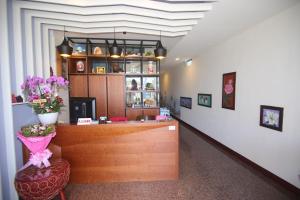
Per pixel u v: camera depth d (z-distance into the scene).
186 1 2.30
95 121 2.77
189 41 4.04
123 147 2.68
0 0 1.89
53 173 1.85
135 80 4.61
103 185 2.62
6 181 2.01
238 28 3.20
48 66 3.06
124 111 4.34
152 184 2.64
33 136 1.89
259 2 2.25
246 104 3.32
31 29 2.56
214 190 2.49
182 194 2.40
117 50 3.26
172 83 8.73
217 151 4.03
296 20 2.32
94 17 2.76
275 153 2.70
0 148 1.90
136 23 3.03
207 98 4.96
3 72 1.93
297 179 2.38
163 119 2.87
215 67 4.49
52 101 2.29
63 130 2.58
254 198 2.32
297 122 2.35
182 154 3.85
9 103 1.97
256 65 3.04
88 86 4.21
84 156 2.64
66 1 2.29
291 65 2.41
